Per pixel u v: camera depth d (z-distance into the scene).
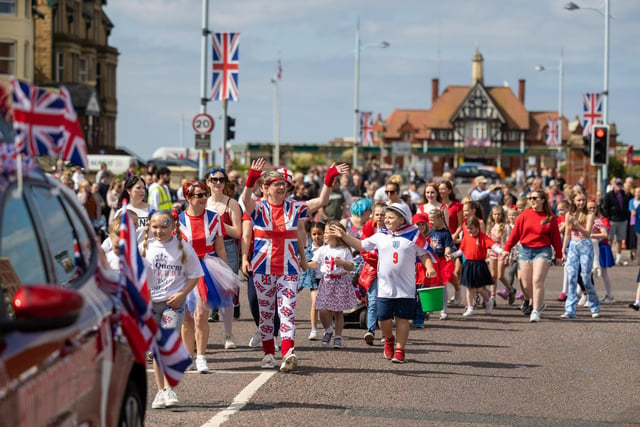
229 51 60.62
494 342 26.28
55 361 8.85
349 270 24.70
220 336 26.69
